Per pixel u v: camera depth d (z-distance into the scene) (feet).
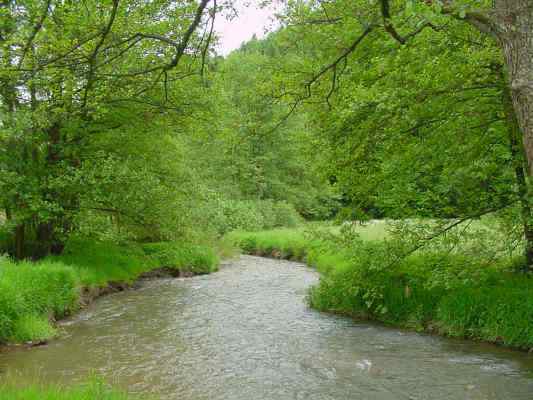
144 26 38.88
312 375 30.17
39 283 42.80
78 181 53.93
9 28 29.27
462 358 32.68
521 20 14.01
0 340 35.29
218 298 54.80
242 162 148.97
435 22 16.37
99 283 56.95
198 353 34.78
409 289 42.63
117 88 36.65
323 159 39.37
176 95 56.65
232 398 26.55
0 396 21.67
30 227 61.57
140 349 35.63
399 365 31.71
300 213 172.86
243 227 130.11
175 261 73.92
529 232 33.27
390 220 39.73
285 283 64.03
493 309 36.17
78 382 28.40
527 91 13.87
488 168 34.63
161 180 65.21
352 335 39.22
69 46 29.76
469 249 32.94
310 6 33.37
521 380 28.48
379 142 33.09
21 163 52.13
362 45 35.27
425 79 28.55
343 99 32.73
